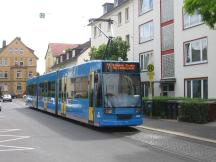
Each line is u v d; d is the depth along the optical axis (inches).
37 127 834.2
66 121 1002.1
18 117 1145.4
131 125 766.5
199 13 641.0
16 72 4325.8
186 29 1261.1
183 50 1275.8
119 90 768.9
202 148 542.0
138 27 1616.6
